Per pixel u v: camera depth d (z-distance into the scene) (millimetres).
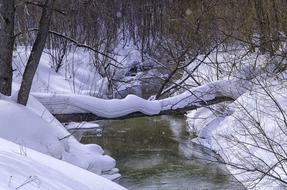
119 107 12461
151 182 10500
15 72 19406
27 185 4289
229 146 10758
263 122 10750
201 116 15555
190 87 17219
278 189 8836
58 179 5250
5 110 9445
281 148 9094
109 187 6324
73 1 13516
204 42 18062
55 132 10117
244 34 15648
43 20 10773
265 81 11266
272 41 13305
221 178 10555
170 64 19203
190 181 10500
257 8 15094
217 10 18016
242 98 12203
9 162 5012
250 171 9195
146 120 17453
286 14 13617
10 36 11023
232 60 17406
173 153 12875
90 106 12172
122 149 13336
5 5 10820
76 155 10344
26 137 9305
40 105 11398
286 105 10625
